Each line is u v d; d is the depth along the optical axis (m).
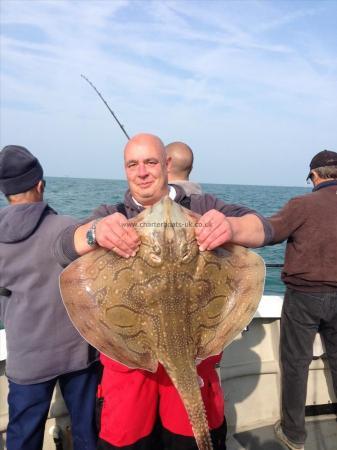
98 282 1.29
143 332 1.29
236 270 1.37
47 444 1.91
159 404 1.51
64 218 1.61
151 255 1.26
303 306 2.02
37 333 1.56
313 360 2.30
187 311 1.27
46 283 1.56
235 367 2.24
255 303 1.38
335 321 2.03
